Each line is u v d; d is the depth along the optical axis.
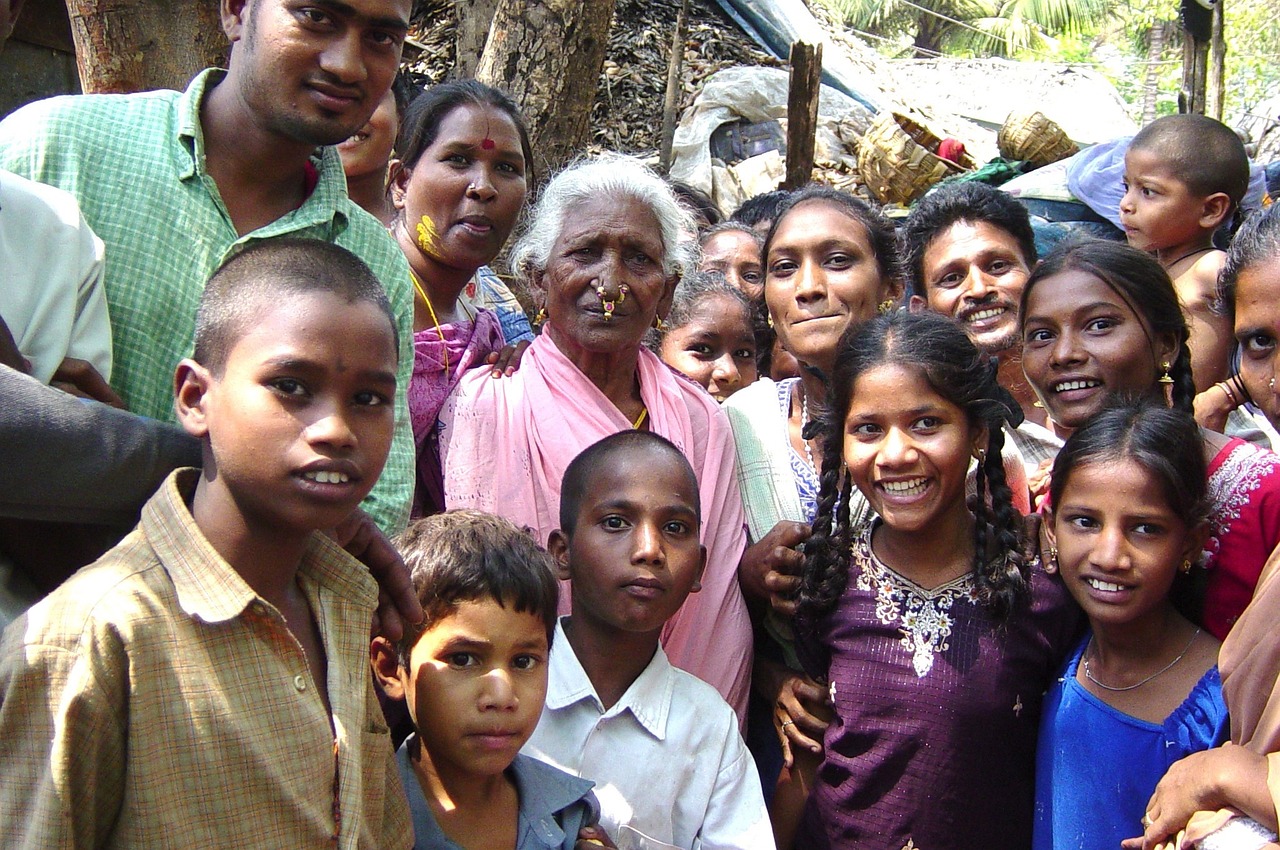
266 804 1.57
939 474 2.50
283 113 2.06
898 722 2.51
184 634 1.57
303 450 1.56
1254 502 2.41
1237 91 20.22
